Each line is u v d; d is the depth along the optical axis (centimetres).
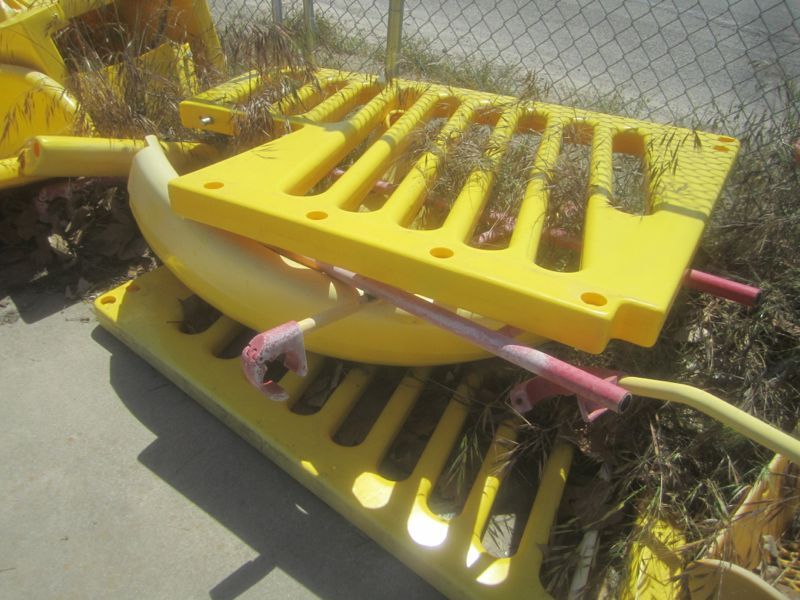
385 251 134
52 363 188
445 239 140
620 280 130
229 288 163
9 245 230
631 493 148
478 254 135
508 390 171
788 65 441
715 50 469
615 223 151
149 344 183
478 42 457
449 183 185
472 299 130
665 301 124
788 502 143
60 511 151
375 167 170
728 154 193
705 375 174
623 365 176
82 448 165
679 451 154
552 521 146
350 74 240
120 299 197
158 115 242
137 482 158
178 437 169
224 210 150
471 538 141
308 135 183
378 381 187
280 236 146
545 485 152
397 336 152
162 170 178
